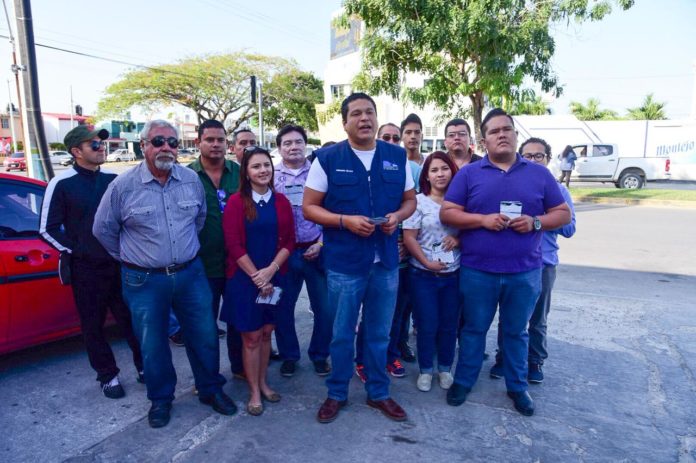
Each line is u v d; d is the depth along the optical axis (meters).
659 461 2.72
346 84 26.53
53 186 3.29
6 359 4.05
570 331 4.61
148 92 31.61
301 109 34.50
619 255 7.83
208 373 3.21
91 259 3.28
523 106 11.55
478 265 3.15
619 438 2.93
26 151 9.02
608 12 10.20
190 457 2.75
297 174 3.90
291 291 3.78
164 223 2.94
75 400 3.39
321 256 3.57
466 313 3.30
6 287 3.52
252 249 3.20
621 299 5.57
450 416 3.19
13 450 2.80
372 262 3.04
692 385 3.58
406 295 3.73
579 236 9.43
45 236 3.21
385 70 11.64
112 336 4.56
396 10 10.27
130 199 2.87
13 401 3.37
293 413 3.22
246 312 3.15
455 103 12.75
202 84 31.67
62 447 2.84
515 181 3.08
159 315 3.01
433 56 11.27
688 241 8.94
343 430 3.02
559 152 20.11
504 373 3.31
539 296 3.35
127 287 2.98
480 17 9.56
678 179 20.62
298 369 3.90
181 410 3.26
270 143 43.69
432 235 3.46
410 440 2.91
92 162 3.40
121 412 3.23
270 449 2.82
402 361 4.12
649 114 37.91
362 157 3.04
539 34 10.11
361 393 3.50
